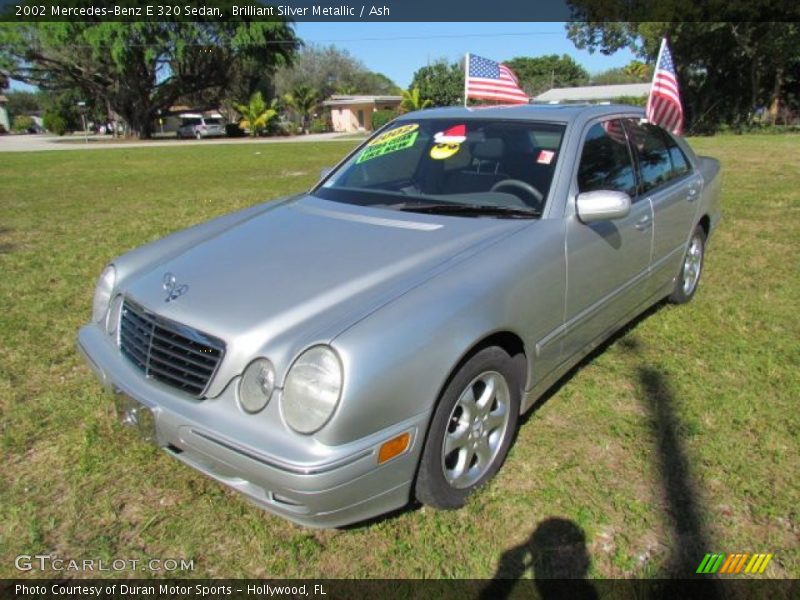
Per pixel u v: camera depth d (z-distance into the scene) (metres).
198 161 19.70
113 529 2.66
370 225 3.20
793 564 2.46
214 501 2.81
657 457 3.07
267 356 2.32
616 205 3.09
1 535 2.62
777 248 6.50
